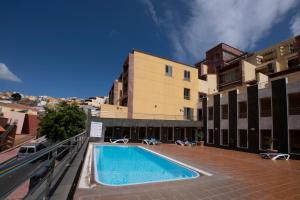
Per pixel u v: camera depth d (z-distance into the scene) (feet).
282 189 25.12
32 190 8.92
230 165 41.47
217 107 88.69
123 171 38.04
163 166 44.11
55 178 16.26
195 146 87.40
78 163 23.66
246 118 74.08
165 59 109.50
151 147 73.20
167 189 22.57
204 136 95.76
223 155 58.54
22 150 60.80
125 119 86.38
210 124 92.79
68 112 76.59
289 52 99.71
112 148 69.00
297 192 24.07
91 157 45.16
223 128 84.07
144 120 88.89
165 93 106.52
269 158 55.01
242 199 20.74
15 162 6.24
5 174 5.17
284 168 40.52
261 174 33.65
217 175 31.14
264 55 113.60
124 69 113.19
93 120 82.38
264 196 22.09
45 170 11.19
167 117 105.29
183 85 113.09
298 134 61.41
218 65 137.59
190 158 49.21
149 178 31.89
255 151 68.54
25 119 133.08
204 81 121.70
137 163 47.60
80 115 79.36
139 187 22.82
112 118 84.84
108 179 28.96
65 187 14.82
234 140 77.77
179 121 94.73
